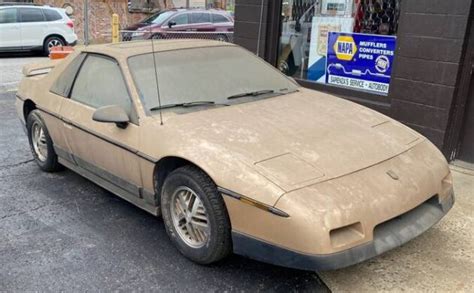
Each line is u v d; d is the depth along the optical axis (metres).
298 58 7.22
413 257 3.63
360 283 3.34
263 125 3.64
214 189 3.26
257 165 3.14
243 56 4.71
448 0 5.20
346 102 4.38
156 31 15.45
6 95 9.62
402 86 5.78
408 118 5.79
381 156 3.44
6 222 4.23
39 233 4.05
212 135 3.47
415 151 3.66
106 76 4.30
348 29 6.48
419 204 3.31
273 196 2.94
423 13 5.42
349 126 3.78
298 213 2.87
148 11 24.72
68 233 4.04
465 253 3.68
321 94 4.56
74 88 4.68
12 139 6.65
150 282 3.37
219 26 17.11
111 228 4.12
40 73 5.69
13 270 3.51
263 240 3.04
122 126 3.88
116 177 4.15
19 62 14.84
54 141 5.03
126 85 3.99
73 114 4.48
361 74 6.43
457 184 4.98
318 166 3.19
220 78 4.29
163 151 3.52
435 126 5.55
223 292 3.27
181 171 3.44
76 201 4.66
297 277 3.43
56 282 3.37
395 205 3.13
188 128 3.57
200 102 3.96
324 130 3.65
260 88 4.36
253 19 7.42
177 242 3.64
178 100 3.94
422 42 5.49
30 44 16.23
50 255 3.71
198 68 4.30
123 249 3.79
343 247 2.89
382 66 6.16
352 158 3.33
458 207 4.45
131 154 3.81
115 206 4.55
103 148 4.13
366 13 6.24
